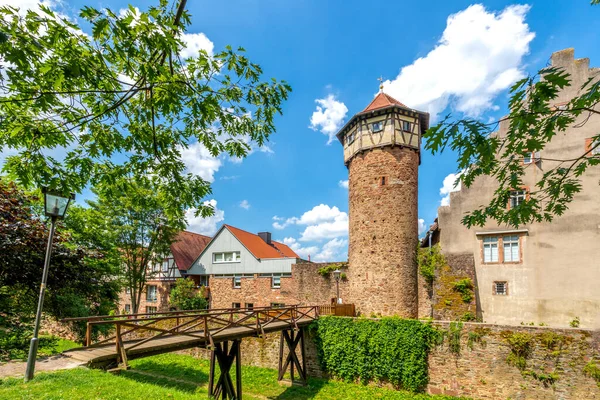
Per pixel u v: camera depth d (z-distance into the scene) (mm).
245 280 21266
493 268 13266
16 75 2969
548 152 12602
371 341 11695
